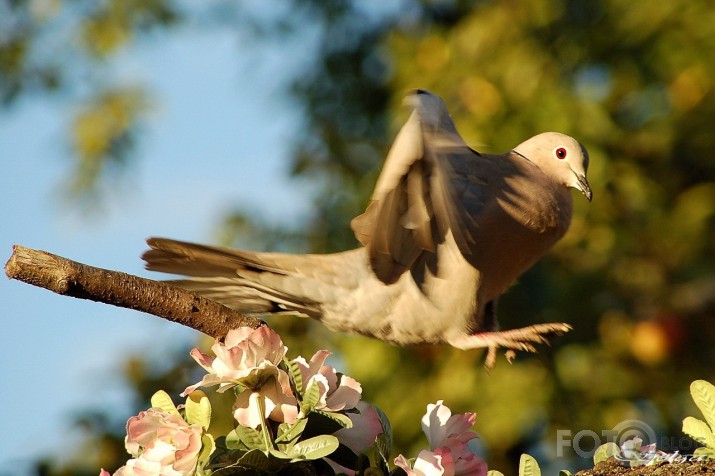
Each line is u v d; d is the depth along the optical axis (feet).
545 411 35.86
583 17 40.73
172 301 16.61
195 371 37.42
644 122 40.52
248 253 22.13
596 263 38.40
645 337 37.81
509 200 23.35
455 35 40.70
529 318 37.14
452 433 16.25
